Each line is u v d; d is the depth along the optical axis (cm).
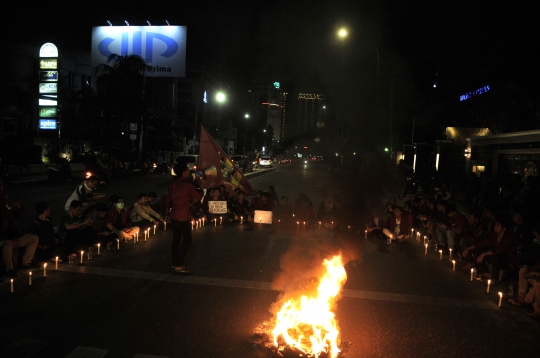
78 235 849
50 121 3844
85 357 427
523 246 825
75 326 499
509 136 1741
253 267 774
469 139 2102
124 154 4116
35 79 5128
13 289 616
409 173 2503
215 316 538
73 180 2683
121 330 491
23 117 4412
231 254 876
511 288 643
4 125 4291
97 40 5406
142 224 1144
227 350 448
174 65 5306
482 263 769
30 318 519
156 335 480
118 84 4272
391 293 656
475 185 1770
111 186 2517
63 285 644
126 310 552
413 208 1266
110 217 993
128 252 866
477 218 827
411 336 500
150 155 4388
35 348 442
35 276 683
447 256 912
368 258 884
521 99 2102
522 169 1656
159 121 6100
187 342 464
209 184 1435
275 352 445
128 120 4462
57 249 763
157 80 9150
